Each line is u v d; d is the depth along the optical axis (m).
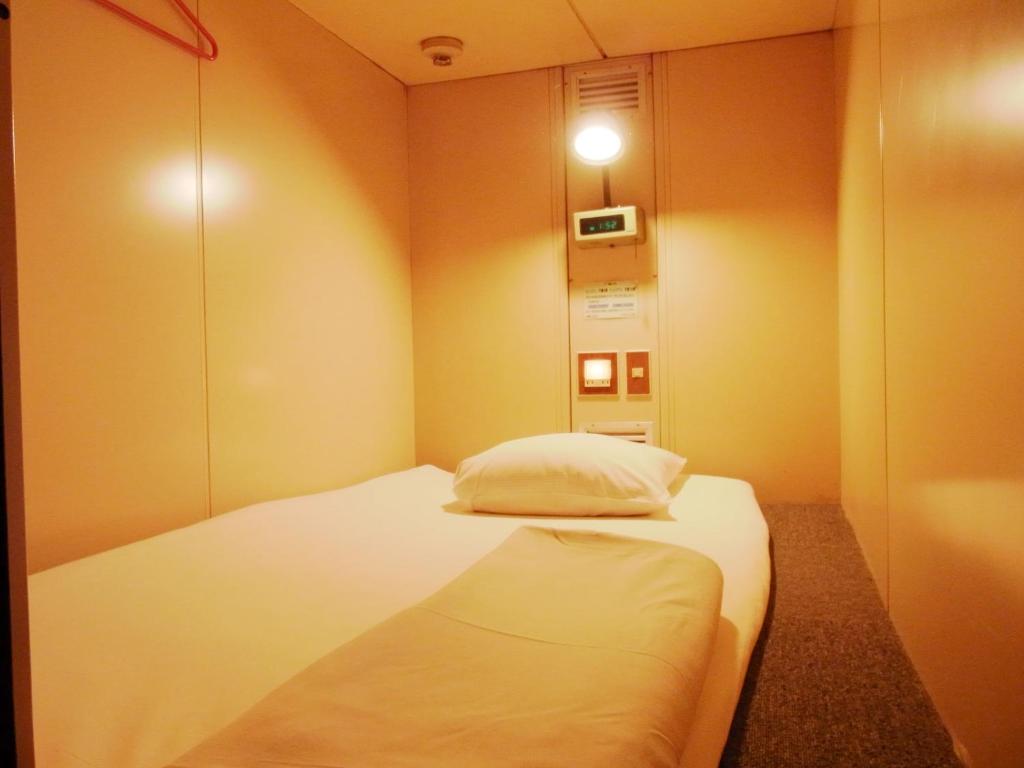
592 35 2.28
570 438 1.90
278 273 1.94
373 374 2.41
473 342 2.62
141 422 1.50
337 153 2.23
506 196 2.58
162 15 1.56
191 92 1.65
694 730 0.77
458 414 2.63
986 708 0.73
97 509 1.39
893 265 1.24
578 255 2.51
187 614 1.01
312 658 0.86
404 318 2.62
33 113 1.28
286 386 1.97
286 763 0.55
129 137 1.47
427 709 0.63
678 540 1.44
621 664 0.72
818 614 1.33
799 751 0.88
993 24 0.68
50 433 1.30
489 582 0.99
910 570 1.12
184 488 1.61
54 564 1.31
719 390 2.38
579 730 0.59
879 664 1.11
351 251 2.29
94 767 0.64
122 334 1.45
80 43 1.37
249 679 0.81
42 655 0.86
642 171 2.44
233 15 1.79
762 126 2.33
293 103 2.02
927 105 0.96
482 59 2.45
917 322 1.04
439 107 2.64
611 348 2.49
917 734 0.90
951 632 0.87
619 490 1.66
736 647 0.98
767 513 2.16
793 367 2.31
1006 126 0.65
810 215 2.29
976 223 0.75
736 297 2.36
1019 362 0.62
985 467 0.73
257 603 1.06
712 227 2.38
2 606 0.48
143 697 0.76
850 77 1.82
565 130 2.52
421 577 1.20
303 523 1.58
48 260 1.30
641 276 2.45
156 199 1.54
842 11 1.96
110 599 1.06
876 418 1.47
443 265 2.64
